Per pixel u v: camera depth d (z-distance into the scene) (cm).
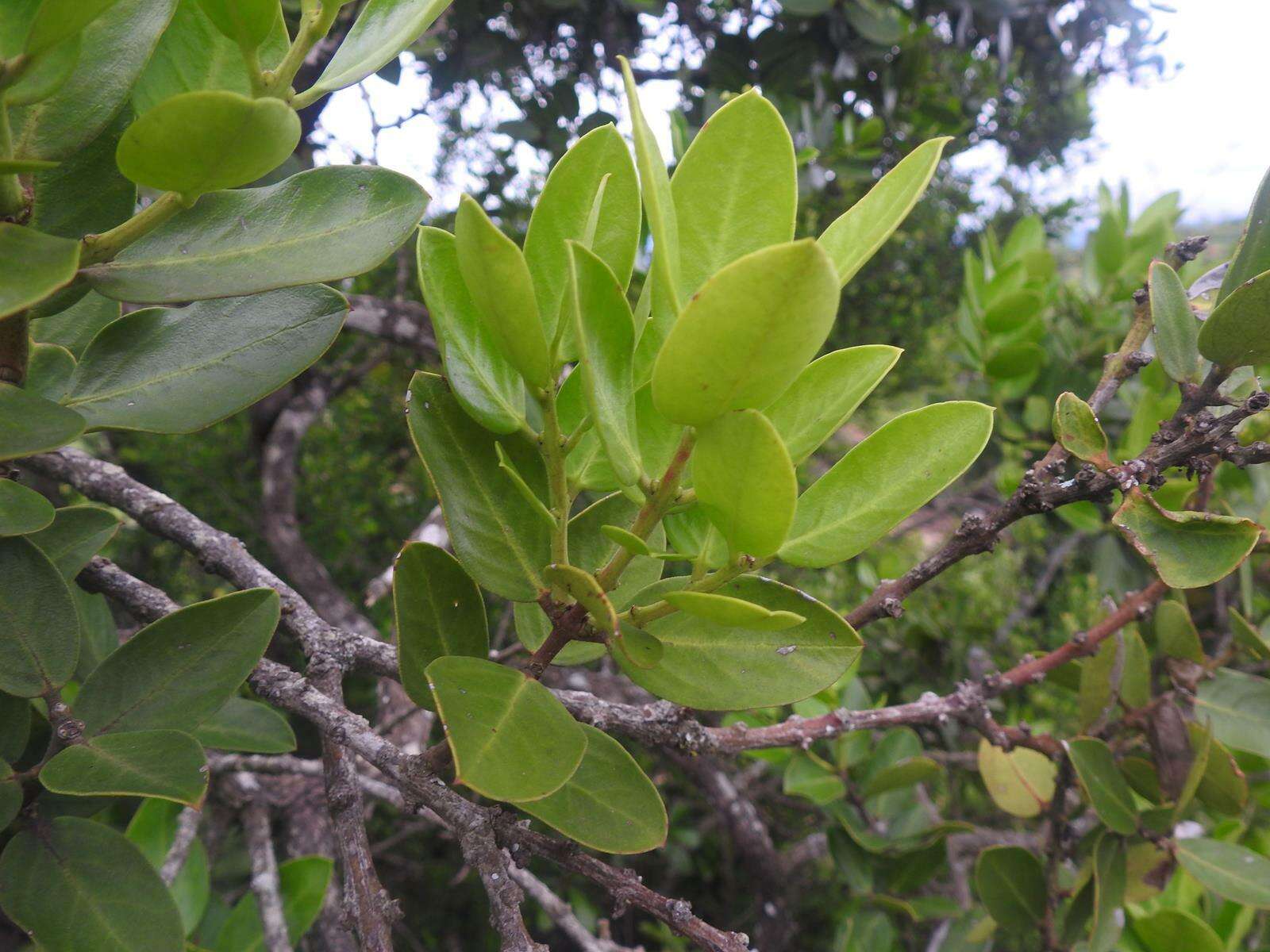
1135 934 49
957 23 105
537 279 23
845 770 57
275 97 21
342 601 75
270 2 20
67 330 30
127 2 22
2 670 25
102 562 32
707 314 18
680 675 25
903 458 23
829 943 101
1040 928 44
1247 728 43
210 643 26
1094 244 90
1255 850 56
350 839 26
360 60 23
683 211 21
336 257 23
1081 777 39
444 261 23
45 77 20
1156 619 44
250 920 45
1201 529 25
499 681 22
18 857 24
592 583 20
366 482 114
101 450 111
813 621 25
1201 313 30
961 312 84
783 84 89
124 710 26
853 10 87
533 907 101
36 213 23
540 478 25
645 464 23
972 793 94
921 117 103
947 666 80
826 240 21
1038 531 95
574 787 24
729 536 21
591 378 19
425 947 107
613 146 23
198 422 24
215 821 59
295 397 90
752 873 78
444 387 25
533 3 85
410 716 57
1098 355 88
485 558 24
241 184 20
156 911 24
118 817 60
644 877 114
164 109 19
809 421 23
